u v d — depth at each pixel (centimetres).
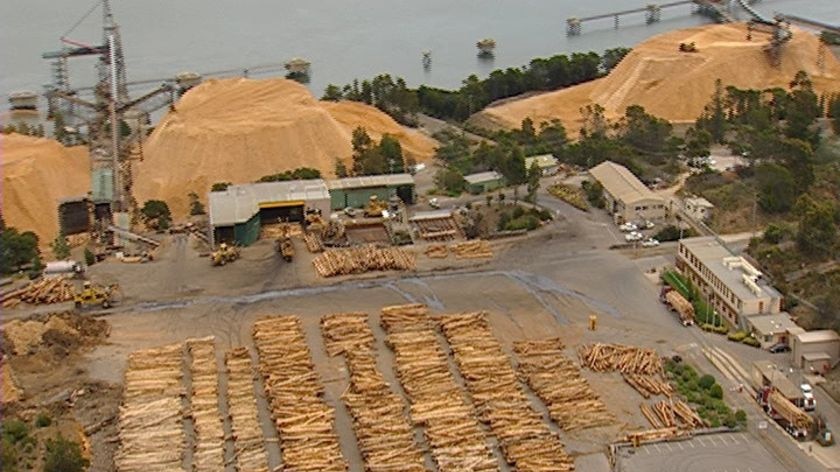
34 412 10775
